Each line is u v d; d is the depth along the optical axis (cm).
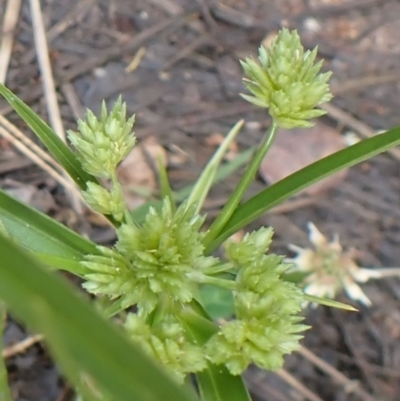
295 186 10
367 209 15
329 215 15
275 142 15
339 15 17
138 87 16
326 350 14
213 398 9
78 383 5
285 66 9
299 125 9
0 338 7
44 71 15
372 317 14
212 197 15
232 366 8
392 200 15
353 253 15
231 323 8
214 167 12
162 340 8
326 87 9
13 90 15
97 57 16
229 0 17
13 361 13
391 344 14
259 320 8
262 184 15
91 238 14
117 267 9
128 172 15
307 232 15
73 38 16
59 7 16
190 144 15
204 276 9
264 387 14
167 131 15
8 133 14
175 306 9
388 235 15
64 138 15
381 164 15
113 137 9
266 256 9
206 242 10
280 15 17
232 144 15
